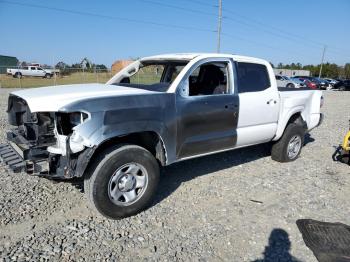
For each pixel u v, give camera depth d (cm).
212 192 448
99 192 339
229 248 320
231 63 468
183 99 403
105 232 338
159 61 500
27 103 348
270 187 473
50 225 346
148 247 316
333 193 461
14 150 377
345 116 1242
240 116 477
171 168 540
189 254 308
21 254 296
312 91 634
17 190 422
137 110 355
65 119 342
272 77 535
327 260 306
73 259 293
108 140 360
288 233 349
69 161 327
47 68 4022
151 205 402
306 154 664
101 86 427
